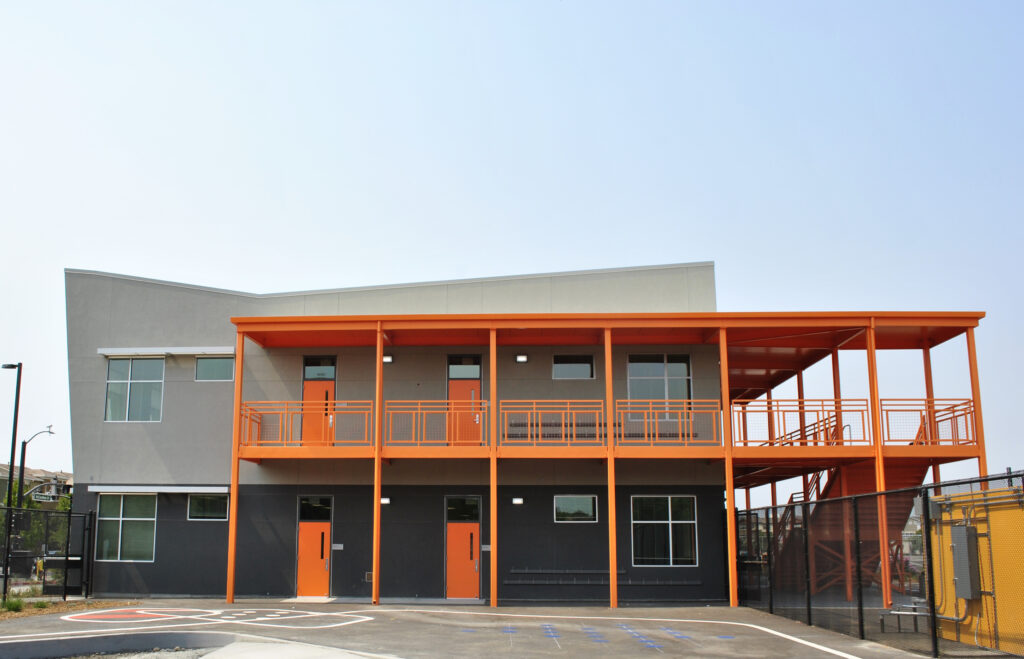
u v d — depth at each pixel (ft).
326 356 79.00
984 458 67.21
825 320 69.00
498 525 74.33
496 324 70.03
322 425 77.15
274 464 76.74
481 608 66.18
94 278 81.92
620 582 72.79
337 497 75.87
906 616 49.34
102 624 53.21
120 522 77.71
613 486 67.97
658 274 81.05
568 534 74.08
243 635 48.11
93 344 80.79
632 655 43.45
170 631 49.47
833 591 52.65
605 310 80.38
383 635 49.70
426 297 81.41
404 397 77.41
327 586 74.59
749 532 69.05
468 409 76.64
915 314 68.90
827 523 58.54
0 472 182.39
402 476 75.82
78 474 78.74
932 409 70.03
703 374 76.48
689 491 74.49
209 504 77.51
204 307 81.05
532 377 76.89
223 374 79.77
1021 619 38.93
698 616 60.75
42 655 46.14
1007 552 39.99
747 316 68.95
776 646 46.03
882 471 67.15
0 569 71.51
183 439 78.74
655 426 74.54
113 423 79.36
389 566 74.49
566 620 58.08
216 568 76.23
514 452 68.74
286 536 75.72
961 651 40.42
